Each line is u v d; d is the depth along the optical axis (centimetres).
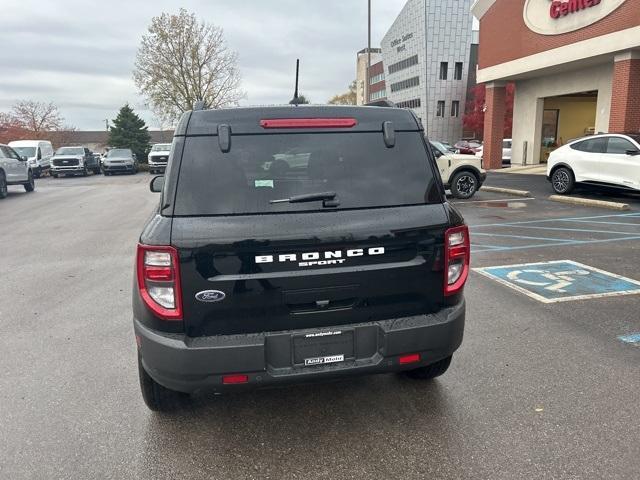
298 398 356
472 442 301
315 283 274
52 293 612
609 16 1639
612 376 373
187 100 4797
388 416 331
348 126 294
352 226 277
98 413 339
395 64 7206
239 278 266
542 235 890
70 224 1144
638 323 473
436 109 6356
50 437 312
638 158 1177
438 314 300
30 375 394
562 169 1358
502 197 1428
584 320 483
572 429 309
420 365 297
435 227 292
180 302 264
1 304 573
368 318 288
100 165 3622
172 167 277
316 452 295
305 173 283
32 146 3123
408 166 298
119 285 641
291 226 269
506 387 362
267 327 275
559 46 1884
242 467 283
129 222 1151
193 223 265
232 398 357
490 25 2348
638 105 1639
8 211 1410
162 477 275
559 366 390
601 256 728
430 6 6162
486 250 788
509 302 539
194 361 264
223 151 279
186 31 4731
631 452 286
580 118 2498
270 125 286
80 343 457
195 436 312
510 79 2342
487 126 2494
